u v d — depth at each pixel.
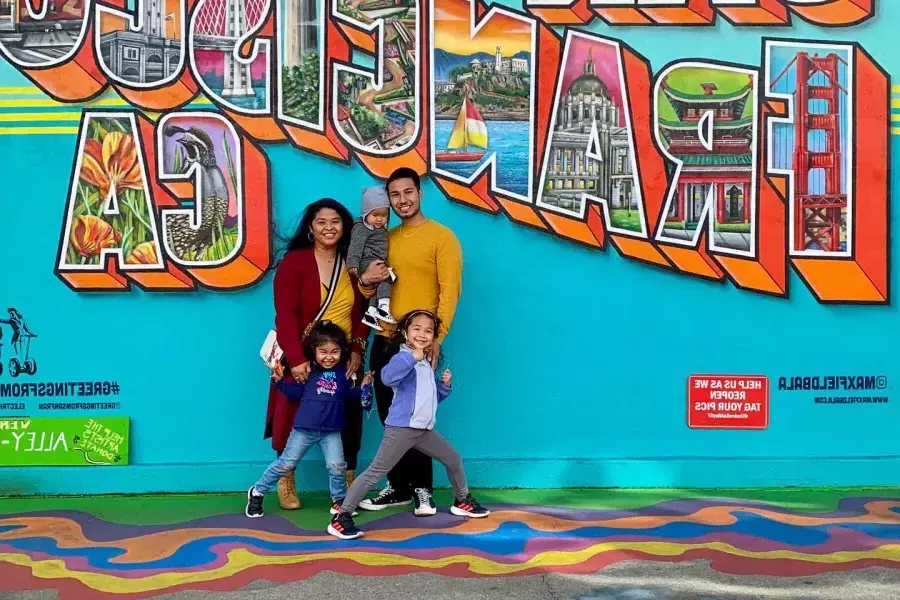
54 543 4.53
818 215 5.52
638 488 5.50
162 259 5.43
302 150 5.44
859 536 4.56
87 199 5.42
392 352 4.77
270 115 5.42
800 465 5.49
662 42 5.47
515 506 5.12
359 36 5.42
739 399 5.54
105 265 5.43
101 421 5.45
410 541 4.52
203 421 5.50
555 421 5.54
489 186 5.45
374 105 5.44
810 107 5.51
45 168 5.41
